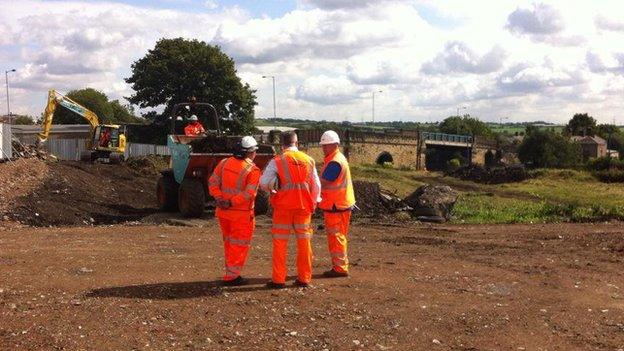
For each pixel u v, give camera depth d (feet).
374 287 25.64
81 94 300.61
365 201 60.18
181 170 55.01
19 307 21.80
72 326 19.79
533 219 57.16
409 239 42.19
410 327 20.47
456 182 183.52
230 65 216.13
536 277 28.53
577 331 20.34
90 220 57.98
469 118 468.75
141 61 216.33
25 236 41.27
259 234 43.57
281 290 24.72
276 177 25.09
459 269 30.19
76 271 28.17
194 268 29.19
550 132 272.72
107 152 145.38
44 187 70.74
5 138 98.22
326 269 29.50
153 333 19.30
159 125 216.54
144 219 54.65
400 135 272.92
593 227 49.14
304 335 19.48
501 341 19.26
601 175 195.93
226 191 25.09
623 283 27.50
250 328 20.04
